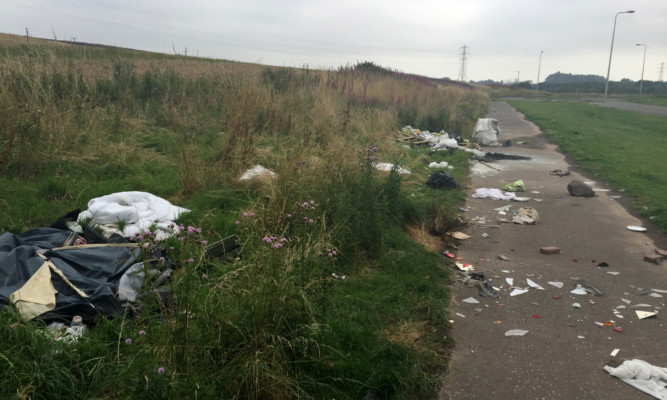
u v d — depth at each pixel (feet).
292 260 13.83
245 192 22.50
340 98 54.65
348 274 16.84
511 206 28.71
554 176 38.45
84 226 16.47
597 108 125.90
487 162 44.14
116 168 24.66
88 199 20.47
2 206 18.43
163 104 37.96
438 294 16.21
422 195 28.07
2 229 16.44
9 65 31.78
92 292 12.19
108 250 14.07
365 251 18.16
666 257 20.52
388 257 18.33
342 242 17.52
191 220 19.01
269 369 10.19
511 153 51.11
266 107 37.99
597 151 51.01
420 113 64.34
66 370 9.07
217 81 45.14
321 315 13.00
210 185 22.95
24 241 14.20
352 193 20.83
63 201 20.16
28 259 12.66
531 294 16.93
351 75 77.82
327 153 25.13
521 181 33.19
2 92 26.55
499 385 11.74
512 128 76.48
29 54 36.11
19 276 12.12
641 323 14.92
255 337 10.66
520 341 13.75
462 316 15.16
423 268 18.06
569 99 201.16
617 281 18.17
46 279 11.96
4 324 9.67
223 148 26.37
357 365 11.51
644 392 11.49
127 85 39.42
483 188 32.63
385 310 14.58
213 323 10.73
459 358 12.85
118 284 12.78
